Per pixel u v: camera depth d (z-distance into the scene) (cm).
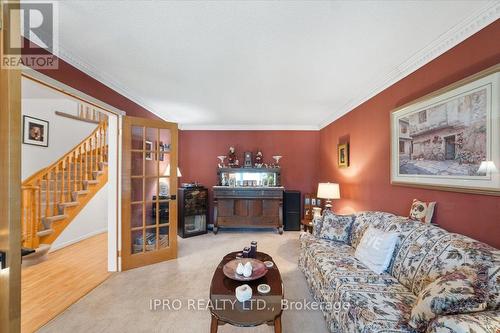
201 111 407
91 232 443
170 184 331
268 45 194
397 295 157
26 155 392
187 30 174
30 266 301
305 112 410
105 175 482
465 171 164
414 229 187
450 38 176
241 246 385
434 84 197
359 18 159
